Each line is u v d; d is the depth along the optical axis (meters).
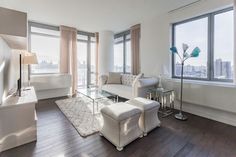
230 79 2.75
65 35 4.96
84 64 5.89
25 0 3.05
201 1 2.99
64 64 4.99
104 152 1.78
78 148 1.86
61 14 3.87
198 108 3.11
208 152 1.79
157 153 1.76
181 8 3.37
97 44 5.91
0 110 1.78
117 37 5.85
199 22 3.21
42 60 4.80
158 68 3.95
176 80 3.48
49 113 3.16
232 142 2.02
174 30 3.69
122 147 1.83
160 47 3.88
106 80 4.87
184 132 2.32
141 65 4.47
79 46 5.69
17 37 1.97
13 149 1.83
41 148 1.85
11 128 1.86
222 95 2.60
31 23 4.47
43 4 3.25
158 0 3.04
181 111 3.16
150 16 3.99
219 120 2.77
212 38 2.98
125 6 3.35
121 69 5.69
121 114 1.86
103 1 3.10
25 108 1.95
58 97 4.72
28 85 4.03
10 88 2.75
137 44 4.70
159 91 3.32
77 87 5.38
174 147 1.89
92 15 3.94
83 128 2.38
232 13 2.70
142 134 2.16
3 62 2.10
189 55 2.93
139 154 1.74
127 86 4.36
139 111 2.07
